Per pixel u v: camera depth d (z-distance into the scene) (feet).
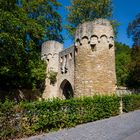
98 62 67.72
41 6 114.52
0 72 70.79
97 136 36.04
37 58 85.15
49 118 40.70
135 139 33.86
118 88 88.99
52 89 88.99
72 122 44.78
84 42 69.26
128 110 64.18
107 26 69.51
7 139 34.73
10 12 65.16
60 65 88.22
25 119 37.40
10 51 65.92
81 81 68.39
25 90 88.94
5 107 34.96
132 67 106.22
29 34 90.07
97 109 51.70
